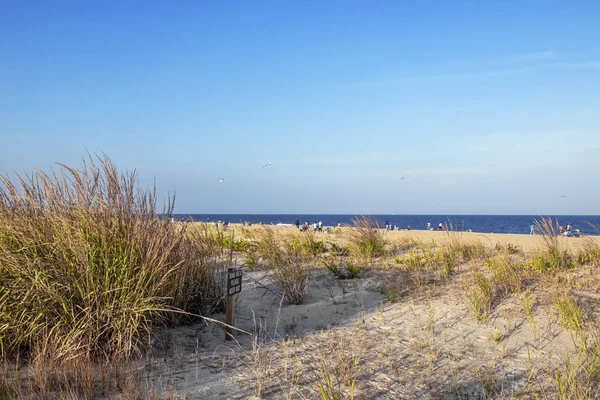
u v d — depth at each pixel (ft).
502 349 16.16
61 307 14.71
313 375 14.08
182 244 19.08
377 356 15.66
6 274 14.92
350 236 37.99
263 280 26.63
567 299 19.29
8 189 16.06
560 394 12.21
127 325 14.85
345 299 23.17
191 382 13.46
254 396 12.63
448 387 13.28
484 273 25.86
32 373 13.21
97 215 15.87
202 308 19.84
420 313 20.38
